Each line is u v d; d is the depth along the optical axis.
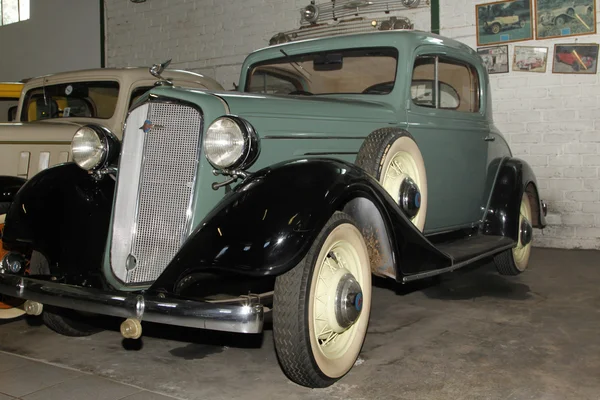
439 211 4.02
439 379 2.77
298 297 2.42
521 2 6.29
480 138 4.45
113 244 2.74
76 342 3.39
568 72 6.14
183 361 3.08
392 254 2.91
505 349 3.16
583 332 3.43
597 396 2.57
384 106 3.67
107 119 4.80
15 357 3.14
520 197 4.55
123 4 9.28
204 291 2.60
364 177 2.71
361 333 2.82
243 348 3.28
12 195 3.62
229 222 2.42
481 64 4.57
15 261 3.04
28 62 10.75
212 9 8.33
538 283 4.70
